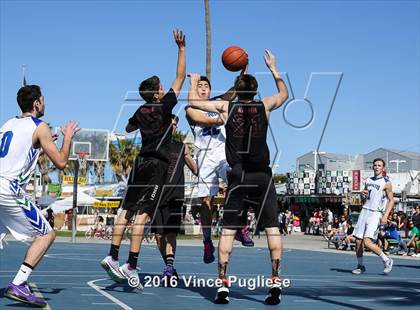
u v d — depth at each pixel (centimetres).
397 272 1182
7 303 608
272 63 688
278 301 658
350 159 4750
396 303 683
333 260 1545
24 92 615
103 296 688
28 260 591
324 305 659
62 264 1198
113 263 724
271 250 670
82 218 3703
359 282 941
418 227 1897
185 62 739
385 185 1128
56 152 597
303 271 1165
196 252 1811
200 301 671
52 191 4588
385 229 1977
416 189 4097
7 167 590
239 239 773
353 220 2758
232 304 654
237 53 743
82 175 3572
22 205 592
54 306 601
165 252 831
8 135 592
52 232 609
